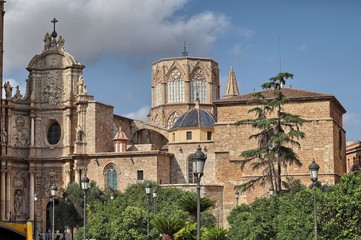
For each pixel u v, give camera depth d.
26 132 119.69
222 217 96.81
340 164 99.62
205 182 110.12
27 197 118.19
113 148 118.00
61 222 104.38
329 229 52.28
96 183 112.25
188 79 150.12
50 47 121.38
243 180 96.31
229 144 98.06
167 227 61.03
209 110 149.00
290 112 96.56
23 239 17.95
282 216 57.44
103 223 68.81
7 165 115.25
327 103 95.25
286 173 93.75
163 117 150.62
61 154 118.31
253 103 97.25
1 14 114.81
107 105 117.75
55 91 120.12
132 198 96.38
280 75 81.75
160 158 110.06
